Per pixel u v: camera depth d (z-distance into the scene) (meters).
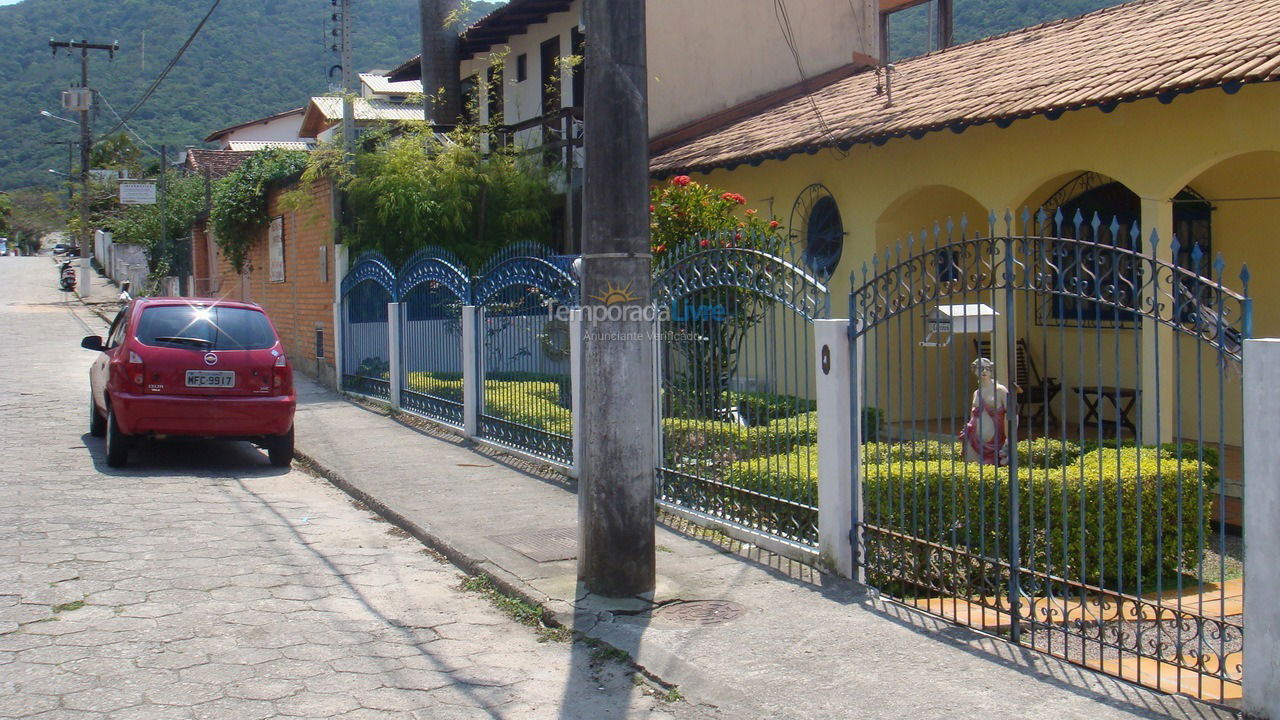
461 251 15.66
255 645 5.34
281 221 18.36
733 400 7.43
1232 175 10.42
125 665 5.00
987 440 6.93
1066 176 11.31
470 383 11.33
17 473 9.34
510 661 5.27
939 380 5.80
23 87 79.81
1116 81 8.95
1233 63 8.09
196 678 4.87
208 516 8.02
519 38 20.12
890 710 4.46
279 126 47.16
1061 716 4.33
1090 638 4.90
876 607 5.82
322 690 4.79
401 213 15.12
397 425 12.54
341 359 15.47
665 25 16.91
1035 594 5.39
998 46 13.43
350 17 15.48
